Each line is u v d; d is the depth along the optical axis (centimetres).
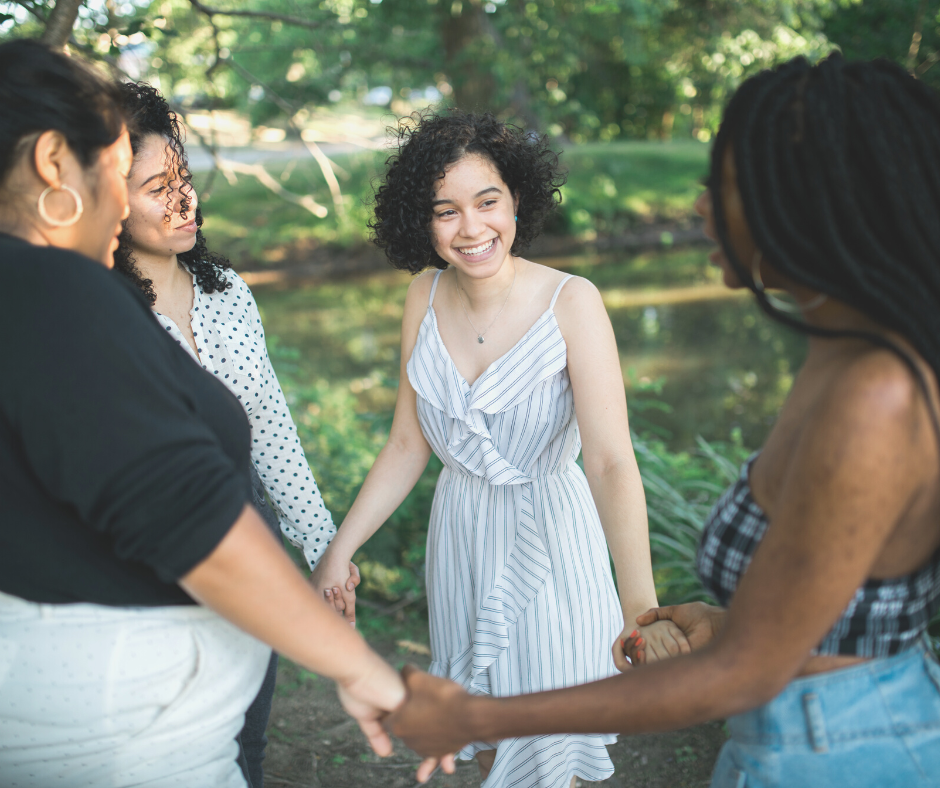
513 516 203
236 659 134
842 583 101
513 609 201
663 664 112
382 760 265
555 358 196
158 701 125
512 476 199
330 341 1085
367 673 128
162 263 194
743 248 116
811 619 103
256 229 1616
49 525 115
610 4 1205
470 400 201
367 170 1362
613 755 266
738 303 1192
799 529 102
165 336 124
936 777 114
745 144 110
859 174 105
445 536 211
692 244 1680
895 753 115
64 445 106
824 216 104
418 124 209
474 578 206
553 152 214
